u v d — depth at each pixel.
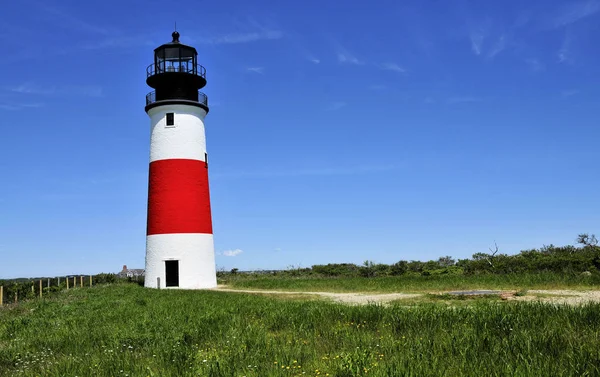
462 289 22.41
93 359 9.88
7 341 13.38
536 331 9.72
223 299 21.91
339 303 17.73
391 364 7.74
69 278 36.34
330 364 8.22
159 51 37.22
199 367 8.59
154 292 28.33
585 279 22.33
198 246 35.44
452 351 8.65
